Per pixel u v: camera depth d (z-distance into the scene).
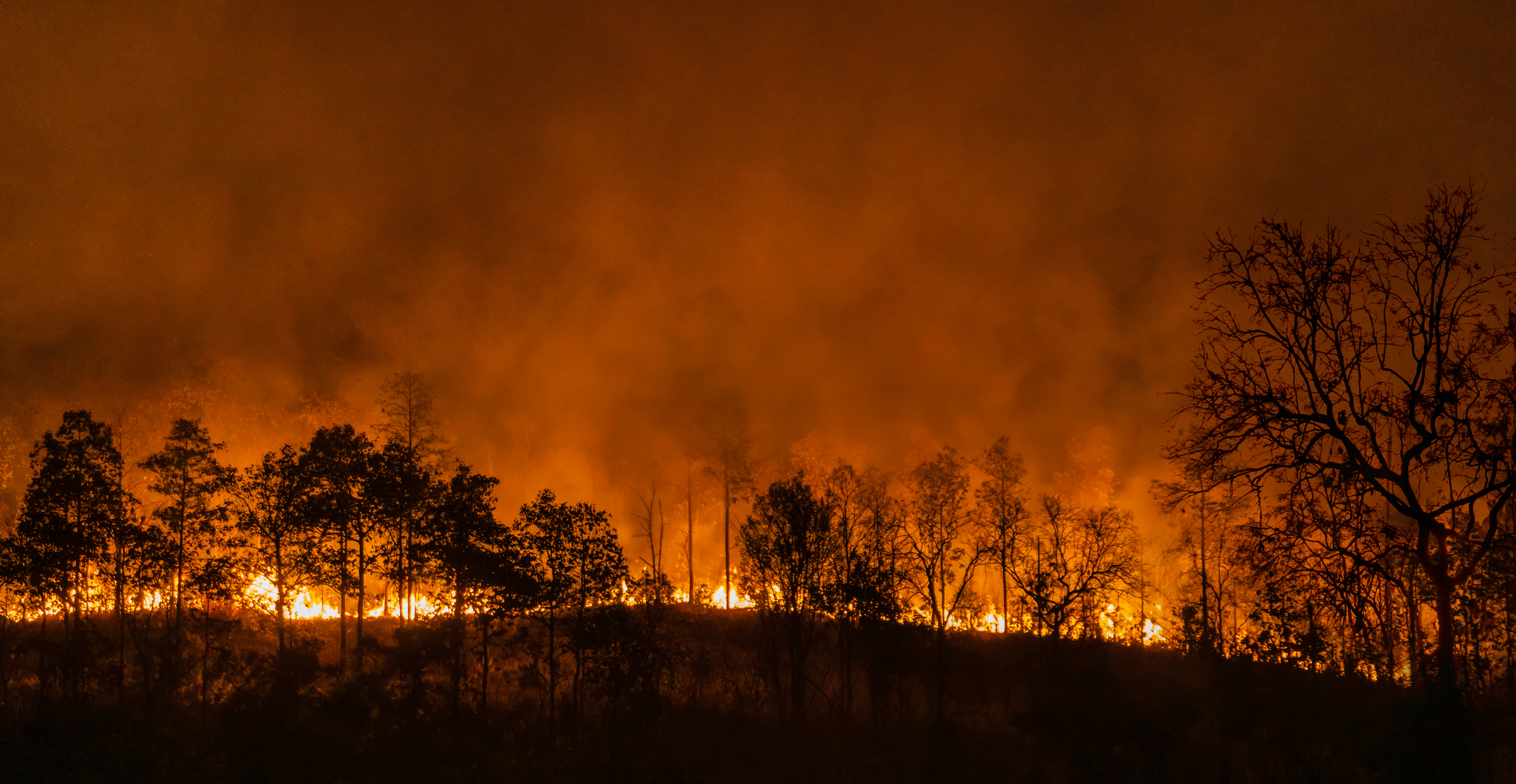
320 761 27.22
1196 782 24.14
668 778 26.36
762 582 33.44
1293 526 21.58
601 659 30.89
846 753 28.81
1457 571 23.58
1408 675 26.73
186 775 26.48
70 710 30.14
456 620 31.11
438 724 29.34
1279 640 27.59
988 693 33.12
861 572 32.44
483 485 32.97
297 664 31.08
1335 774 23.20
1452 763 20.52
